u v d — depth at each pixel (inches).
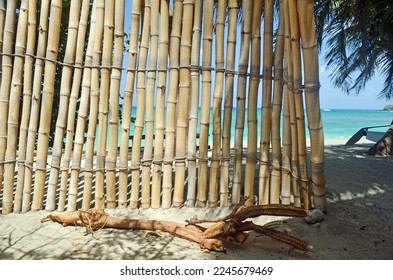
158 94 125.1
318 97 115.3
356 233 109.0
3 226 115.8
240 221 99.3
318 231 110.3
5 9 125.6
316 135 116.3
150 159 127.4
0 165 126.9
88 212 112.2
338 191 139.9
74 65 125.1
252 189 126.6
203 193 127.0
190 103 125.8
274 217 118.3
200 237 101.5
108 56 124.9
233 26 122.3
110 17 123.6
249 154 125.6
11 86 126.4
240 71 123.1
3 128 126.6
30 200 130.6
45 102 126.0
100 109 125.9
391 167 191.6
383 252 98.0
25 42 126.1
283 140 123.7
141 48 124.6
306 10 110.8
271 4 120.8
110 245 101.4
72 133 127.2
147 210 127.0
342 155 248.1
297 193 123.7
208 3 121.6
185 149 126.9
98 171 126.6
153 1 123.0
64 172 126.4
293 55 117.0
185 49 123.0
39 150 126.9
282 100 123.5
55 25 124.4
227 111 124.4
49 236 108.3
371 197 135.4
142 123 126.9
